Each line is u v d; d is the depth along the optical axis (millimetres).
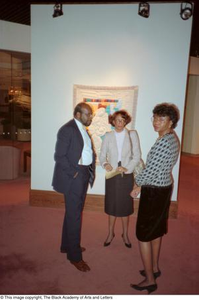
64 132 2488
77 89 3914
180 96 3801
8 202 4430
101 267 2680
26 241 3150
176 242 3234
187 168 7250
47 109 4047
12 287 2311
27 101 6539
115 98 3877
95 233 3430
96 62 3844
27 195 4797
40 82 3996
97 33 3770
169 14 3613
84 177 2588
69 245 2600
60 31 3830
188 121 8797
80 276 2512
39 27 3861
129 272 2605
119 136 3018
